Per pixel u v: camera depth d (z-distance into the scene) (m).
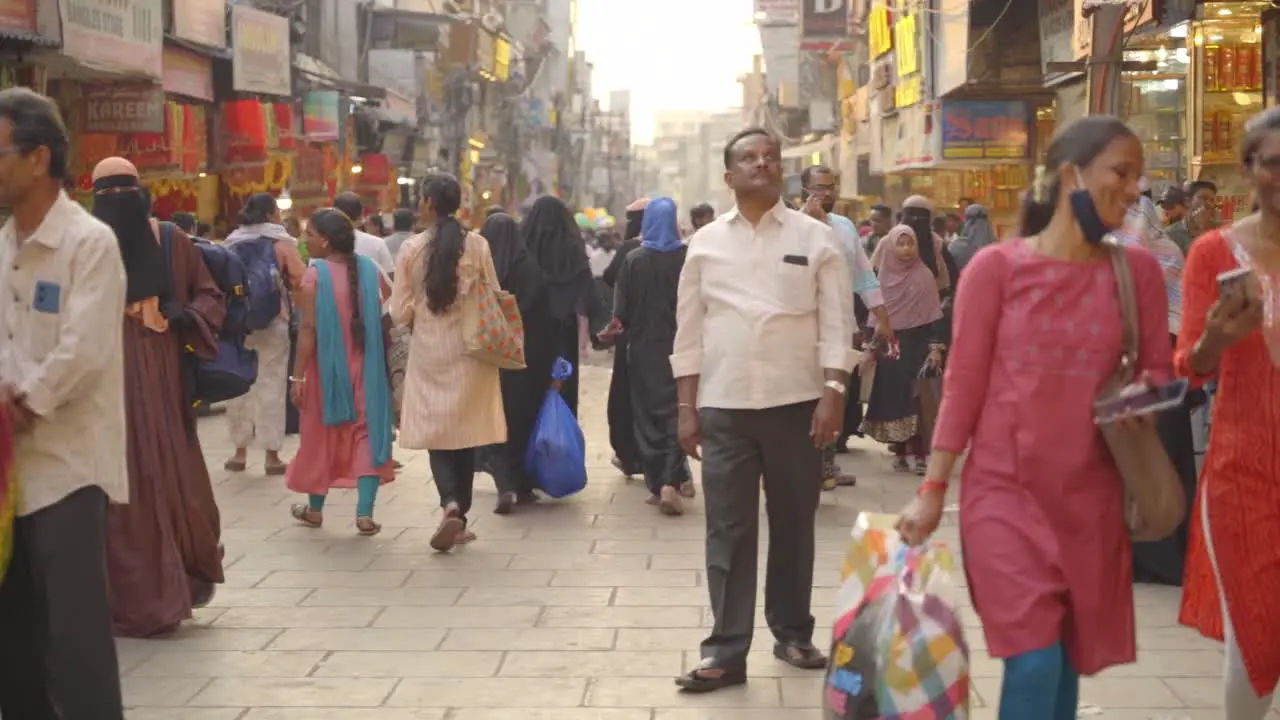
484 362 8.03
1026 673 3.66
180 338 6.48
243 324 6.73
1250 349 4.13
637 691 5.54
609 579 7.36
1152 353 3.78
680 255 9.16
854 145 35.16
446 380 7.95
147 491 6.29
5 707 4.62
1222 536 4.18
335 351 8.44
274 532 8.62
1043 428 3.73
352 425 8.55
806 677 5.67
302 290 8.48
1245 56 11.77
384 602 6.94
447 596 7.04
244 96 19.00
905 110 23.92
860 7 32.72
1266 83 11.79
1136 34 12.59
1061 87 16.84
